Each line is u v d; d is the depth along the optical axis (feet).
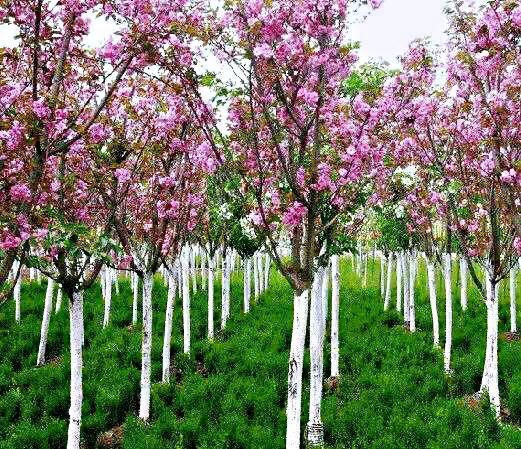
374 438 25.11
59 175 21.29
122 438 26.21
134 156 28.22
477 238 30.12
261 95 17.61
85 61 22.11
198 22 18.37
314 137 18.43
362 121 19.19
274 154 19.65
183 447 24.98
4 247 15.70
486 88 23.12
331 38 17.56
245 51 16.83
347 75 18.54
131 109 24.80
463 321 46.73
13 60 18.48
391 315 52.08
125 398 30.42
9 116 16.75
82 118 22.04
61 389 30.76
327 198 18.78
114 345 39.55
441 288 67.05
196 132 27.81
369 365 35.68
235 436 25.12
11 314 50.24
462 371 34.09
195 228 42.34
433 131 28.94
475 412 27.27
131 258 28.50
